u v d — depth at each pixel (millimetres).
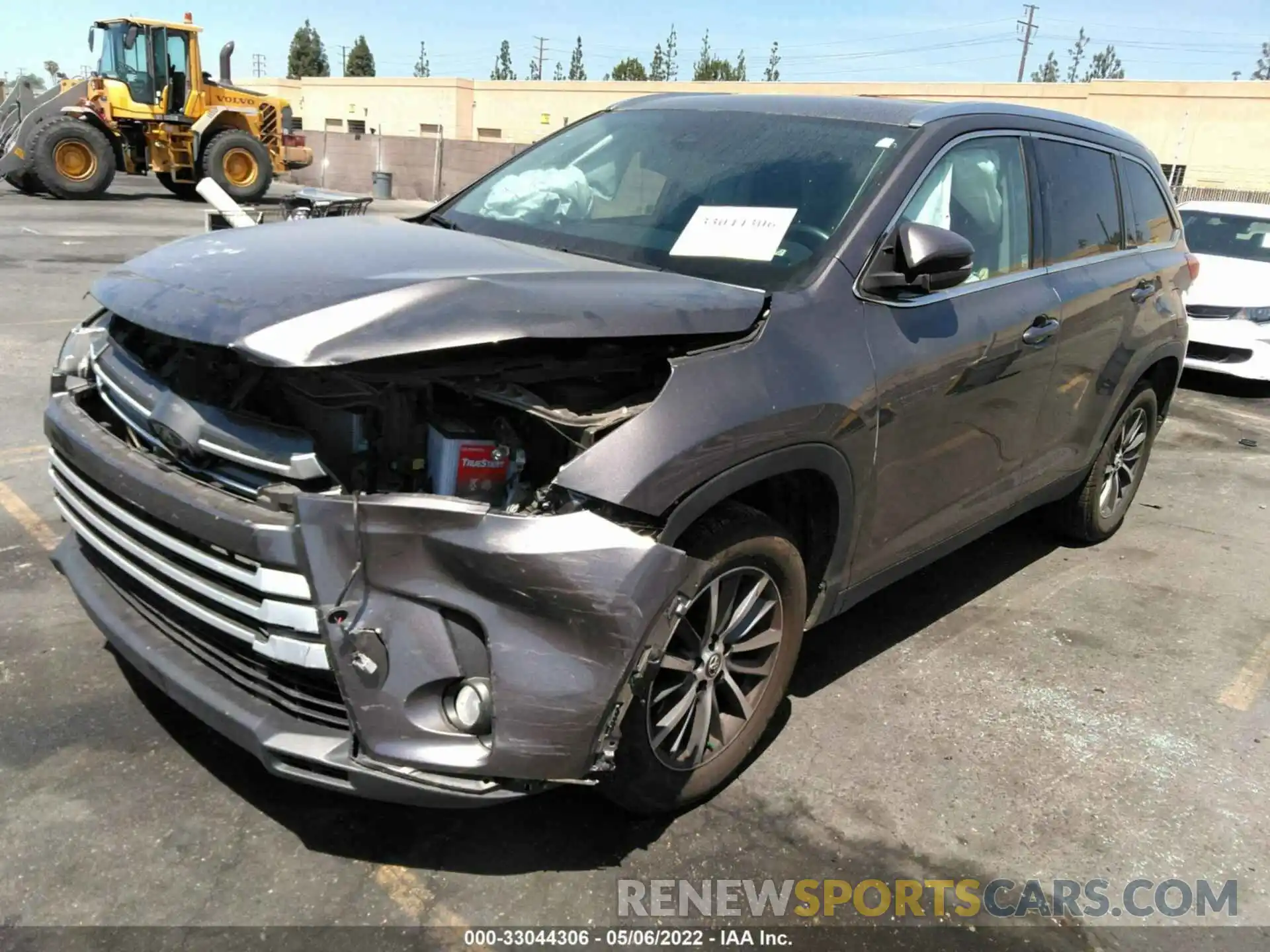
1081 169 4184
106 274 2812
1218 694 3725
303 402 2344
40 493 4586
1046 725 3414
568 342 2355
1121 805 3023
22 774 2707
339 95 60219
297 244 2732
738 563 2598
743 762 3033
